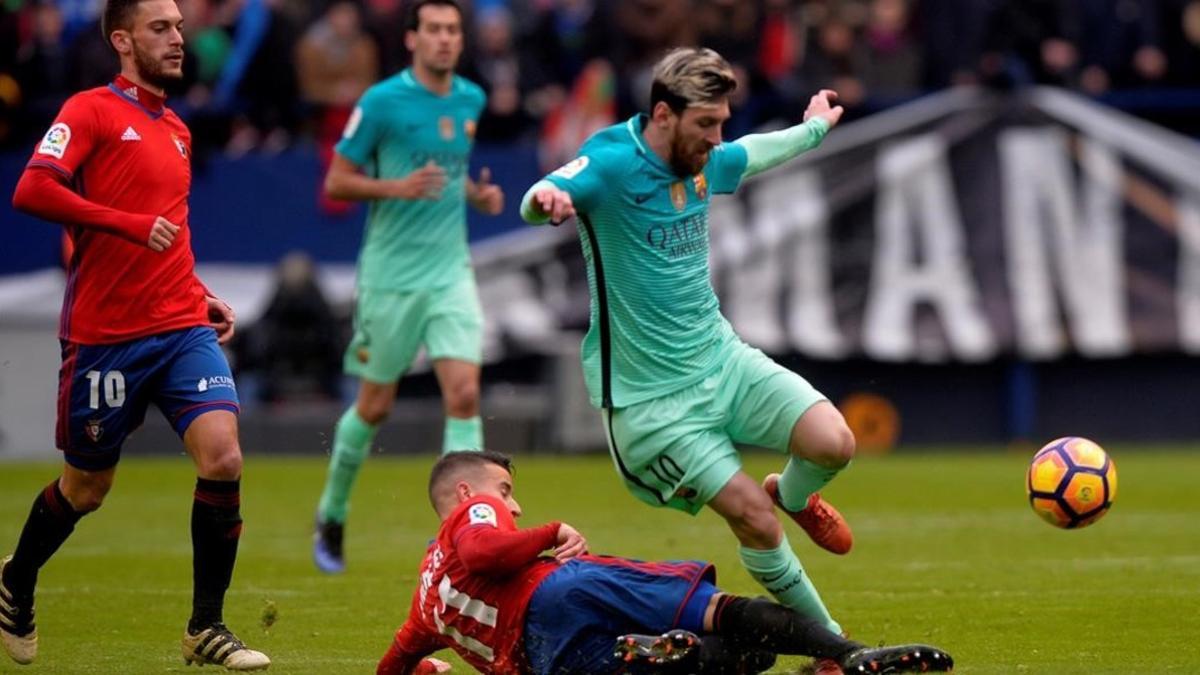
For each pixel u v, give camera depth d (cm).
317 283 6316
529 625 2094
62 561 3756
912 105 6500
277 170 6538
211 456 2453
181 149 2570
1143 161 6481
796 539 4138
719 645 2097
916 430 6756
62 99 6525
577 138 6506
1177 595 3122
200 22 6612
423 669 2323
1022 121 6494
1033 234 6462
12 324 6159
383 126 3688
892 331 6412
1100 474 2623
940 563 3638
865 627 2794
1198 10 6781
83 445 2516
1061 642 2634
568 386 6406
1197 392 6775
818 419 2267
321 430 6281
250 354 6338
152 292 2489
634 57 6581
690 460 2278
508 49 6756
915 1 6844
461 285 3744
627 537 4103
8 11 6412
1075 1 6769
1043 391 6762
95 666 2522
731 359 2323
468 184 3847
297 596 3225
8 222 6450
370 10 6550
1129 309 6456
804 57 6600
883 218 6438
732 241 6369
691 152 2258
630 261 2286
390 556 3819
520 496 5009
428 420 6462
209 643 2433
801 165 6419
